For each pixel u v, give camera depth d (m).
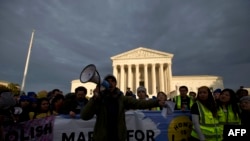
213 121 5.62
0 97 5.92
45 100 7.55
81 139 6.44
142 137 6.42
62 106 7.43
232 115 5.92
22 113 7.34
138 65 81.31
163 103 5.22
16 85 41.25
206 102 5.80
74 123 6.53
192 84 85.56
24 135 6.44
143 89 9.36
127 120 6.50
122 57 82.75
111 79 5.00
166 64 81.50
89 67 4.49
